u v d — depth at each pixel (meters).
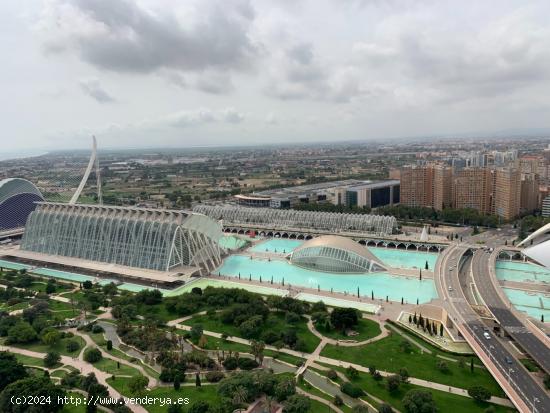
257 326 188.50
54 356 161.12
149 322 191.75
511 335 174.75
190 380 150.88
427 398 131.12
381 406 128.62
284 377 147.25
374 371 151.38
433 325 191.62
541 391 136.88
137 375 152.50
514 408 133.00
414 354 169.38
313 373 155.88
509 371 148.88
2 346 176.88
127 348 175.50
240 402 130.50
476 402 136.62
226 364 157.50
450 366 160.00
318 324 195.38
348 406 134.88
